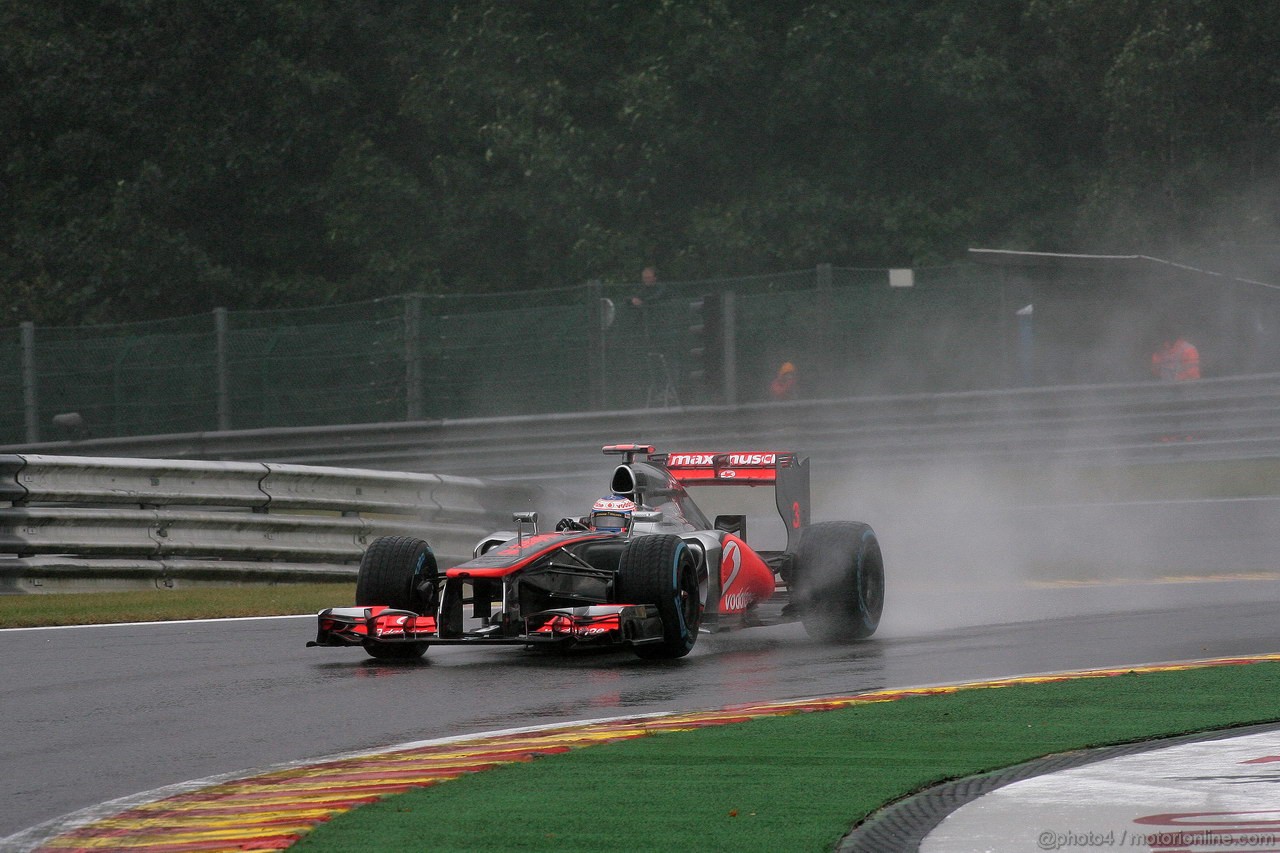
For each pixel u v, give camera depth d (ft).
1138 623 130.31
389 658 111.65
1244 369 274.77
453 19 386.11
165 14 389.39
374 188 374.63
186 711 90.43
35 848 58.85
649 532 115.34
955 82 368.89
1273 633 121.90
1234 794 64.18
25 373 257.34
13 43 386.73
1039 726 82.23
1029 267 279.08
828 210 366.84
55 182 390.01
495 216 376.07
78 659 111.45
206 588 159.33
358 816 62.28
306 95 382.83
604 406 261.65
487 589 112.68
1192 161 362.33
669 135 368.48
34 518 151.12
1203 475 248.32
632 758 73.92
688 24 376.07
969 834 57.88
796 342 273.54
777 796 65.05
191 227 388.78
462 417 273.75
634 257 358.84
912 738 79.10
